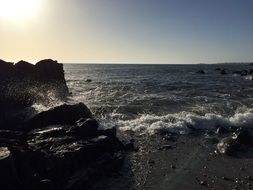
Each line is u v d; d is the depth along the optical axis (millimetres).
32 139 12664
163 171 11781
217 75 79312
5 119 17859
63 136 13078
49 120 16047
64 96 30344
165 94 33875
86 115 17672
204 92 35812
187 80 59031
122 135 16828
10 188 8102
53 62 30250
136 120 19781
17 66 25531
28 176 8703
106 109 23422
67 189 9500
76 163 10906
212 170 11930
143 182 10805
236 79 62656
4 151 8625
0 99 21891
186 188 10367
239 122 19188
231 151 13836
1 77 22984
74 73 100250
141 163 12555
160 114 21891
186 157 13352
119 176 11266
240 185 10602
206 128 18375
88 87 44812
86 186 10172
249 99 29188
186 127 18156
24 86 24172
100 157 11992
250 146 14609
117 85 47656
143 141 15727
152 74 88375
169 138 16203
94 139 12664
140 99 28844
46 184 8789
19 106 22672
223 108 23641
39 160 9734
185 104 25797
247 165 12477
